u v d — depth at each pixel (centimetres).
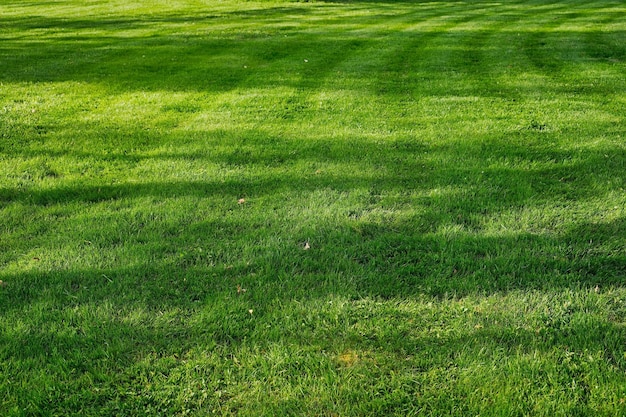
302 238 415
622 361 284
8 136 659
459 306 333
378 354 296
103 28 1560
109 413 260
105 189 509
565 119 704
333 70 1013
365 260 387
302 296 344
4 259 388
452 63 1066
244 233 424
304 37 1392
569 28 1505
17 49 1248
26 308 331
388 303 337
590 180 514
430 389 271
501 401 263
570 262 377
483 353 294
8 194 497
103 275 365
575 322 315
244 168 557
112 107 787
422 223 435
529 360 287
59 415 259
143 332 311
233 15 1845
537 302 337
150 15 1833
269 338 309
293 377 281
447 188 500
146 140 646
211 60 1112
